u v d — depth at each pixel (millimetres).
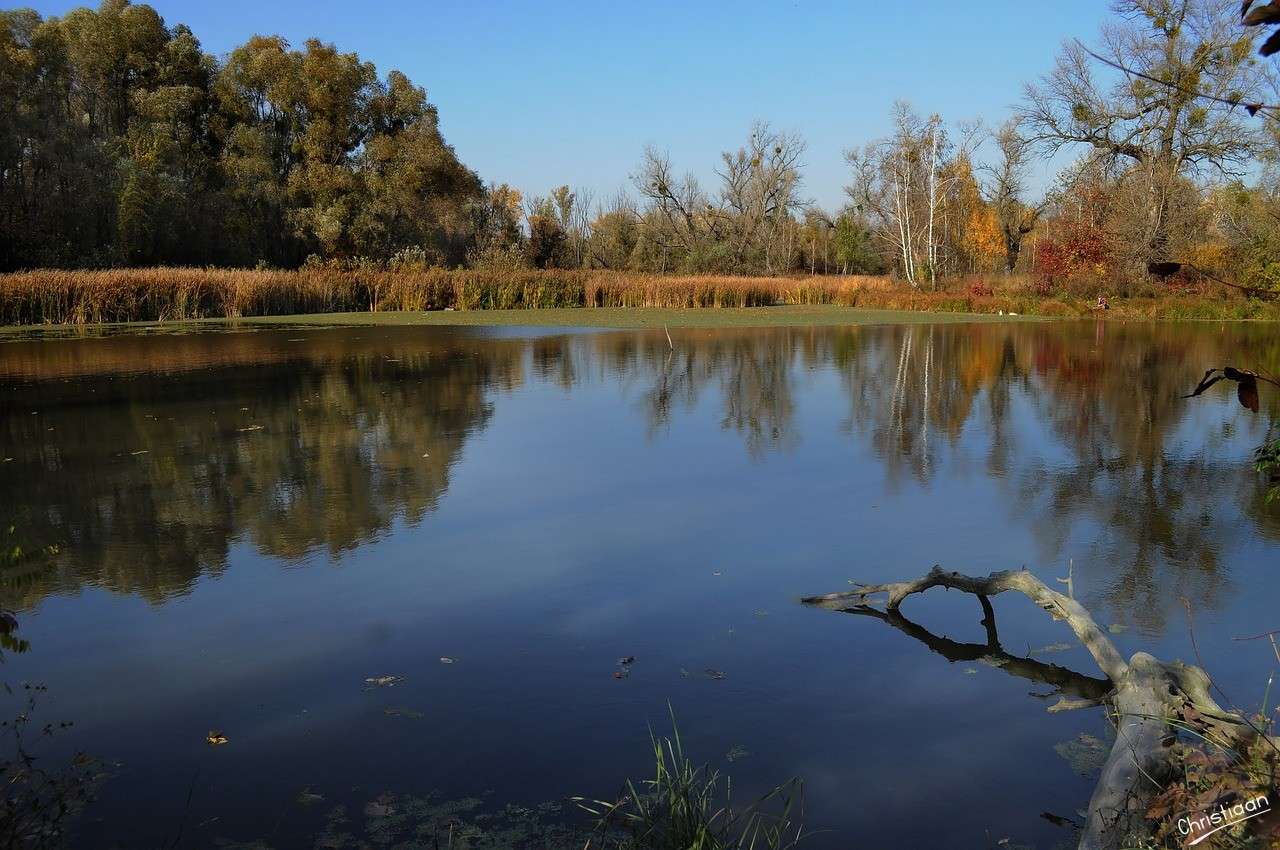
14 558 3531
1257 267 17719
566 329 22531
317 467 7449
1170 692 3193
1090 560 5188
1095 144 30078
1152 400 10898
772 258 55844
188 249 35375
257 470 7352
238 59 40531
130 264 32844
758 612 4477
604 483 6938
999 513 6125
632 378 12977
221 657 4027
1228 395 11234
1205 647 4020
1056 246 29766
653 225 57062
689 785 2818
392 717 3486
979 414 9984
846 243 57281
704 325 23859
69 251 30188
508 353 16500
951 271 42938
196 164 38750
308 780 3074
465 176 45312
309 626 4348
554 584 4859
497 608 4543
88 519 6059
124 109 39594
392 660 3977
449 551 5398
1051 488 6773
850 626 4312
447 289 31656
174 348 17469
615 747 3268
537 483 6941
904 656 3992
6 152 29562
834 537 5629
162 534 5738
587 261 56125
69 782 3059
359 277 31000
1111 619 4359
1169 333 20328
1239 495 6531
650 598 4660
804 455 7902
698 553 5336
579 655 4012
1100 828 2594
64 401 10852
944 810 2881
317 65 40594
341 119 41438
